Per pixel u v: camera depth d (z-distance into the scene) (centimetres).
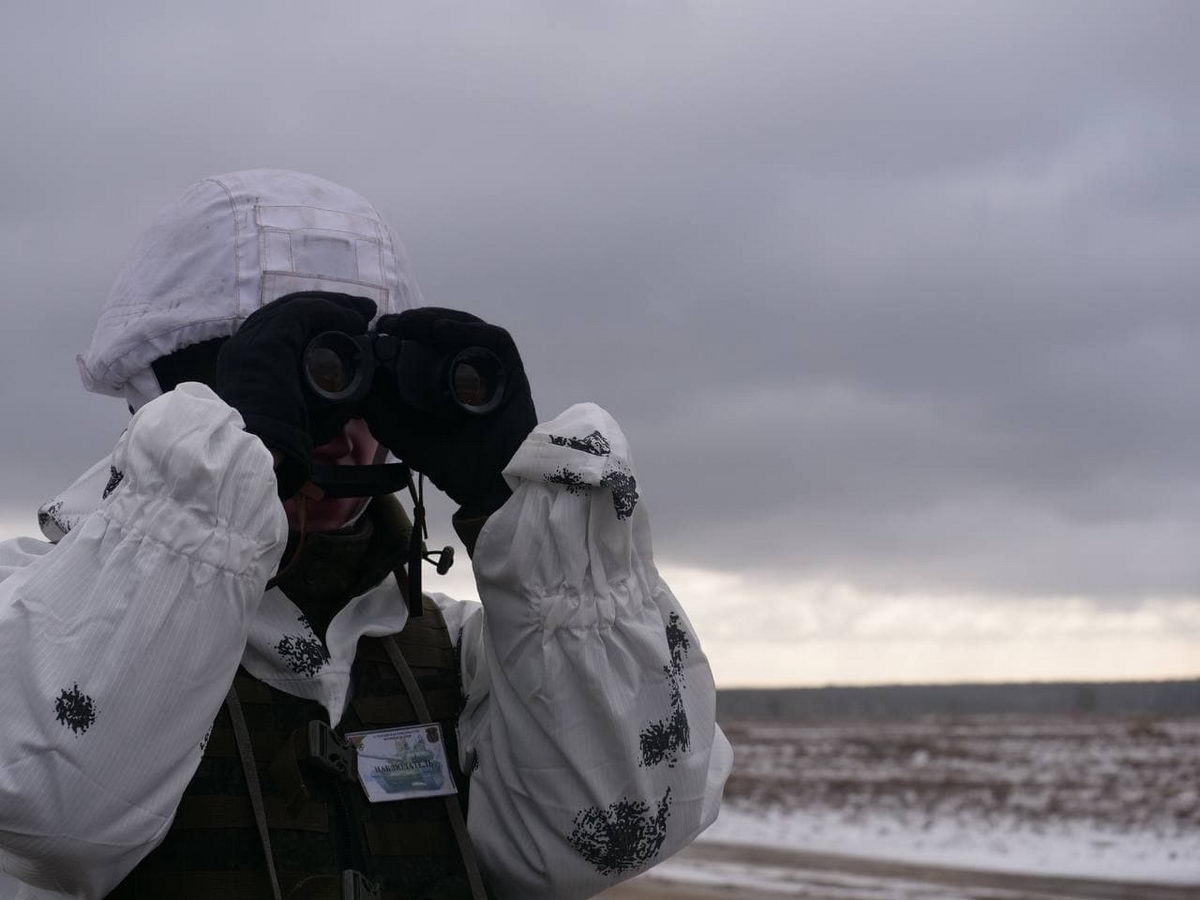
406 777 156
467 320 152
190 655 131
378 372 151
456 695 169
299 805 146
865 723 5016
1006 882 1248
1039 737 3359
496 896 164
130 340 165
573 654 153
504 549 154
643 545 163
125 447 138
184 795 143
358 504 167
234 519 136
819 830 1670
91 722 127
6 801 125
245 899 141
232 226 166
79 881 132
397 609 168
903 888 1202
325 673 153
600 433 156
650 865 160
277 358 144
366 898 144
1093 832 1580
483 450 154
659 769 157
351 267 168
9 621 130
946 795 2000
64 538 138
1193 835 1524
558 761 155
